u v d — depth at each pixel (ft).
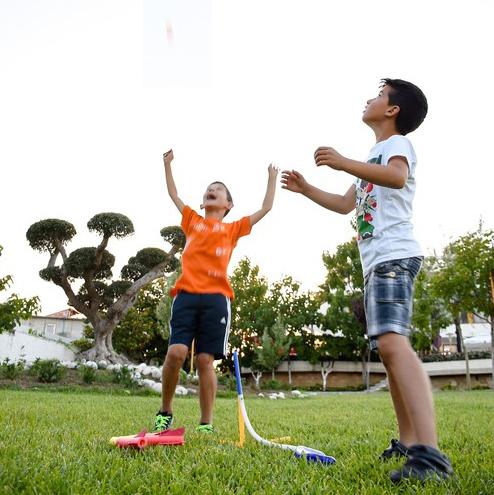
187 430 10.03
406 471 5.19
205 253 10.01
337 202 7.83
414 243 6.31
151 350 104.32
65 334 120.37
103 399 23.00
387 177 6.13
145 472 5.46
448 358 92.68
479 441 8.63
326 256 94.12
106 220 52.95
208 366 9.74
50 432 8.36
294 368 99.45
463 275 59.77
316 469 5.81
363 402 26.27
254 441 8.18
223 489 4.72
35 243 55.36
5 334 60.54
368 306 6.23
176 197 10.80
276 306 102.37
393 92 7.14
